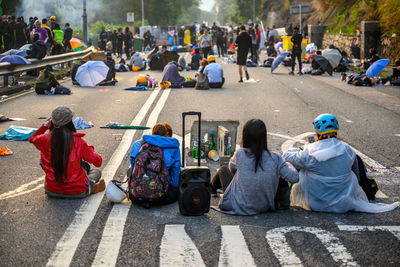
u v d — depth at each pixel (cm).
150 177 520
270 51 3444
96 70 1648
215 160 732
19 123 1019
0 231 467
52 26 2336
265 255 420
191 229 477
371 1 2727
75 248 430
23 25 2322
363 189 559
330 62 2159
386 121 1055
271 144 834
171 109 1184
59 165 538
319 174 528
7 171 671
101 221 494
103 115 1100
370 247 437
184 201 509
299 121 1047
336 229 479
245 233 468
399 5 2373
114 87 1666
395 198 577
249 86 1680
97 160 557
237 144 829
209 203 516
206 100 1339
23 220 495
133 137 873
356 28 2928
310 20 4859
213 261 408
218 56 3422
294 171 511
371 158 753
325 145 525
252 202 515
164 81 1641
